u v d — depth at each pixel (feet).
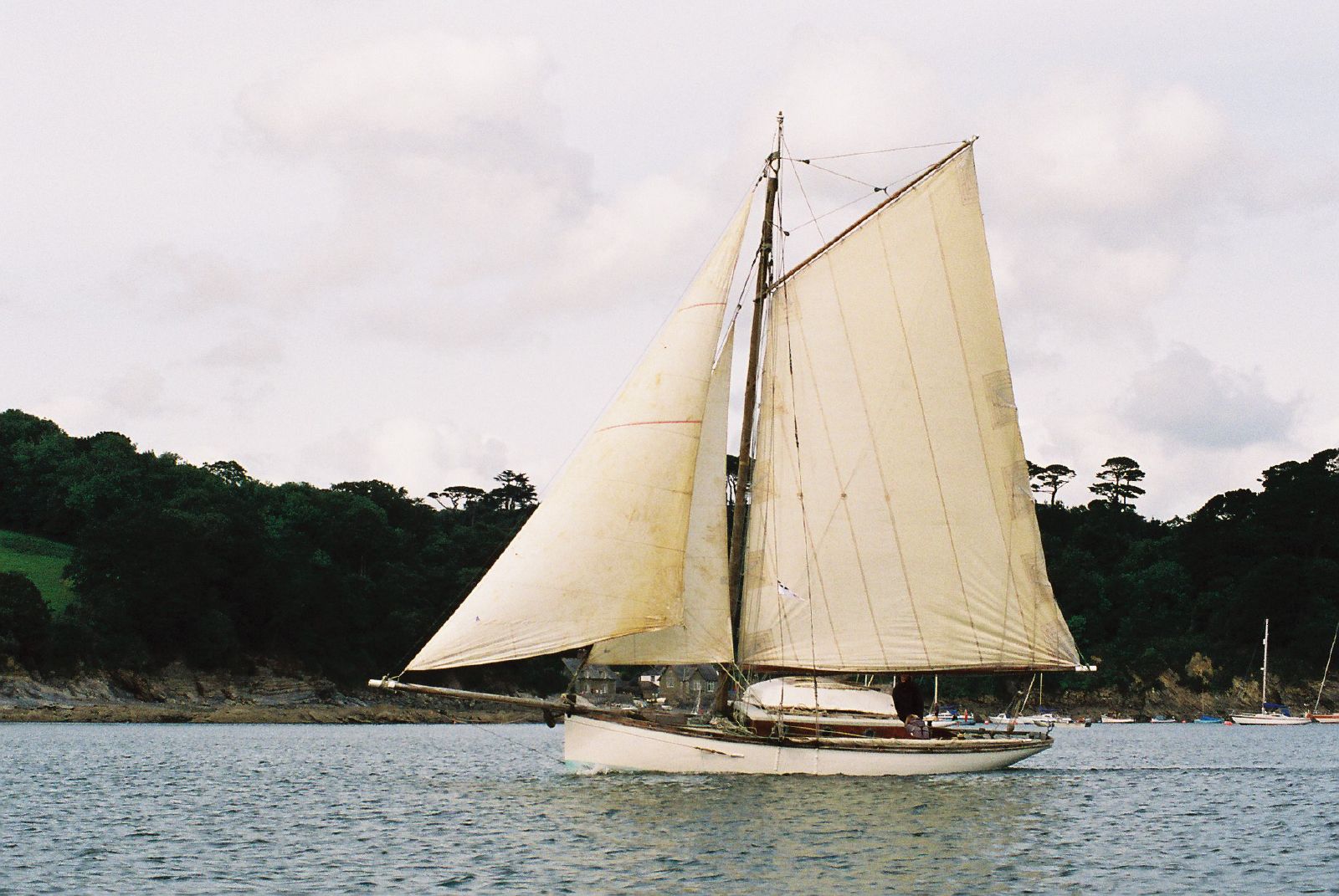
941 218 166.61
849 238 165.48
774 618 163.32
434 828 128.47
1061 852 116.98
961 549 167.22
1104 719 650.84
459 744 323.37
